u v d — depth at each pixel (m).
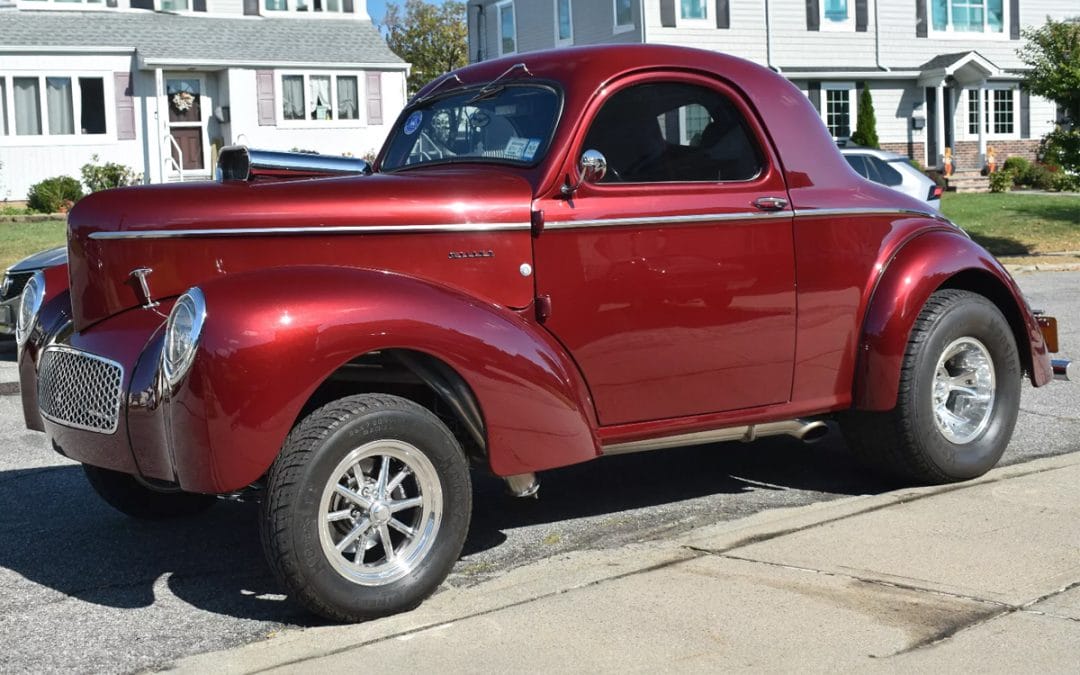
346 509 3.70
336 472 3.57
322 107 29.06
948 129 31.45
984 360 5.13
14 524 5.04
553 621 3.61
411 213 4.02
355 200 3.99
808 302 4.73
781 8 28.33
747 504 4.96
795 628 3.46
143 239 3.90
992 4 31.36
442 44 62.59
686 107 4.59
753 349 4.63
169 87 27.70
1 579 4.30
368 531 3.71
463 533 3.84
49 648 3.60
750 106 4.72
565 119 4.33
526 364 3.92
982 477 5.21
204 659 3.46
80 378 4.01
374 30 30.86
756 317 4.61
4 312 9.41
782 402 4.76
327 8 30.56
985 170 31.47
